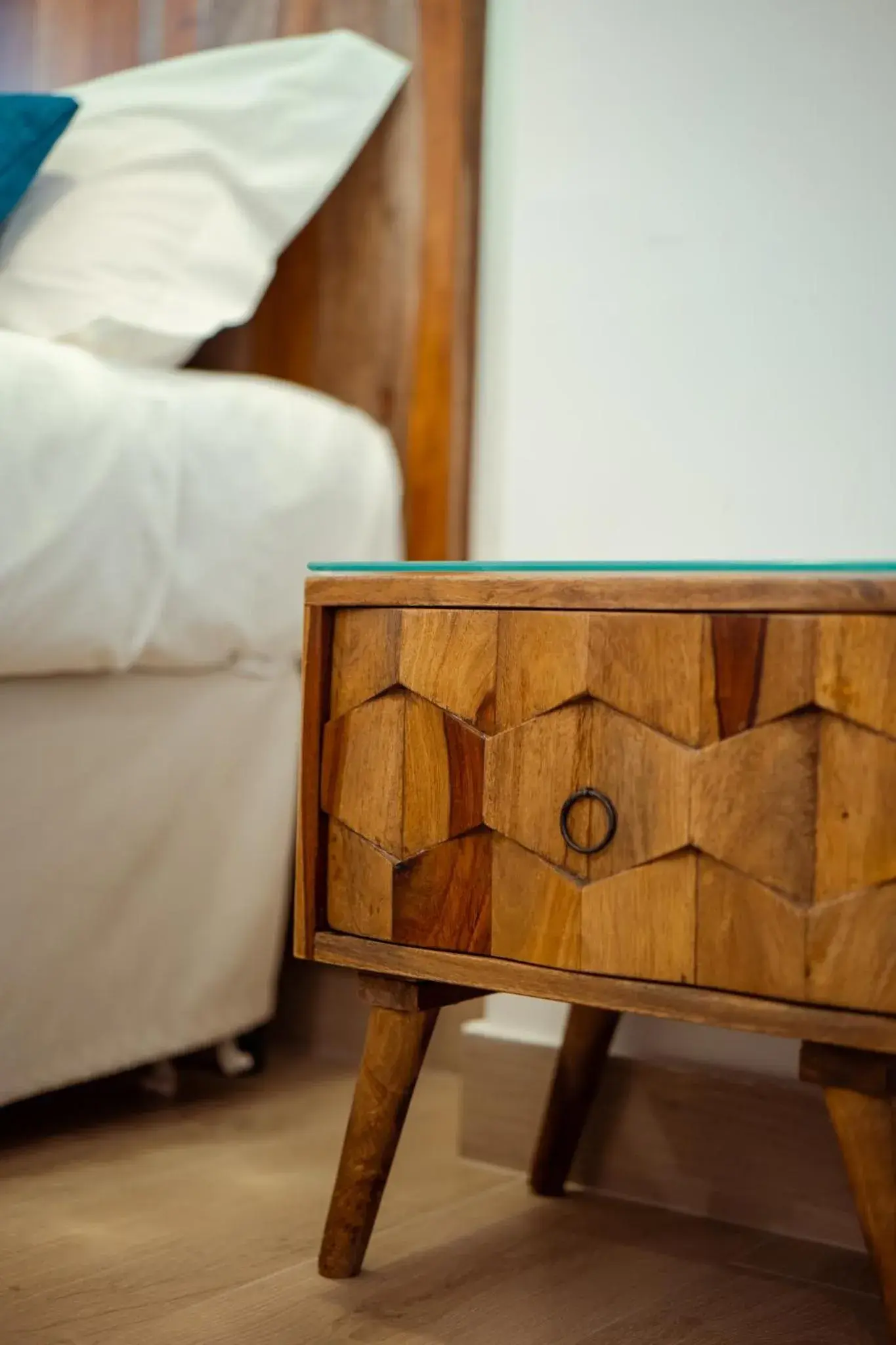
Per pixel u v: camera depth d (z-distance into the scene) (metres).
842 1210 1.07
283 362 1.57
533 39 1.26
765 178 1.15
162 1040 1.32
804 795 0.79
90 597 1.15
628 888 0.84
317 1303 0.92
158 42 1.66
